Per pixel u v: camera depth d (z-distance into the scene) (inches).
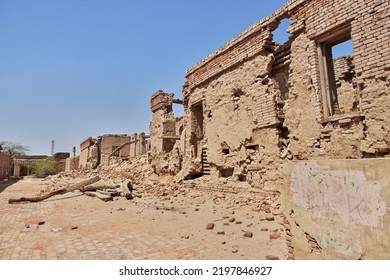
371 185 112.7
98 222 301.0
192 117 560.7
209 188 453.7
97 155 1310.3
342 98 452.8
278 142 336.8
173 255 187.5
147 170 786.2
